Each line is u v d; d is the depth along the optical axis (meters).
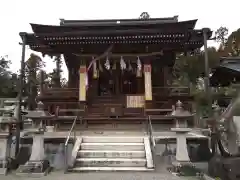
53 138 10.67
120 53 16.16
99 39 14.76
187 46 16.84
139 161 8.89
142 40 14.99
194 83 32.56
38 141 8.98
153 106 16.42
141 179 7.36
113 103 16.33
